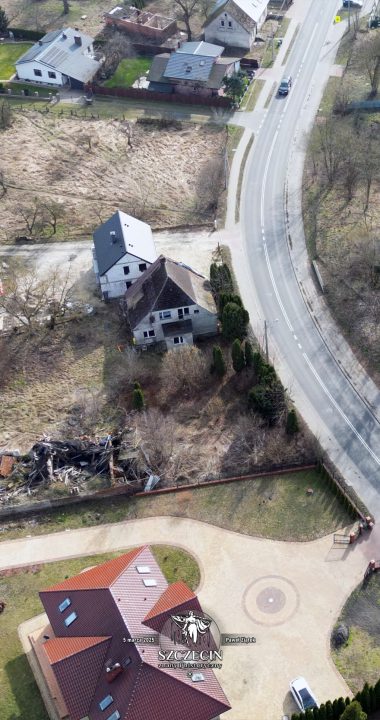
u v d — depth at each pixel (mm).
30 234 108250
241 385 83062
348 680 58312
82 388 86062
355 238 100000
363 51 129750
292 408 79562
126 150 124562
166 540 69688
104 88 136875
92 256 103562
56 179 119375
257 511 71250
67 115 133625
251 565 66875
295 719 53531
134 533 70625
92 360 89562
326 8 156000
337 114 125562
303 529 69250
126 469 75812
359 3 153000
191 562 67562
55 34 145750
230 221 107625
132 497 73938
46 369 89250
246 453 76250
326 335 88688
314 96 131125
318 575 65562
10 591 66688
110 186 117188
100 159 123125
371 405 80312
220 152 121000
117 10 157125
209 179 113188
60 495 74000
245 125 126562
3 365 90250
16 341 92875
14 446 80250
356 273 95625
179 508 72375
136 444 77500
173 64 133750
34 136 129250
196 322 88688
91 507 73500
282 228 105000
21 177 120062
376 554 66812
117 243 94688
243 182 114375
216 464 75812
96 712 53219
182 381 83500
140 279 92125
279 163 117188
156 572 61188
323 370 84625
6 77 144375
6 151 126000
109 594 57250
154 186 116500
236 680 58906
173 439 77938
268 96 132625
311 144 119062
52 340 92562
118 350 90250
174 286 86625
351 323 89688
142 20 152125
